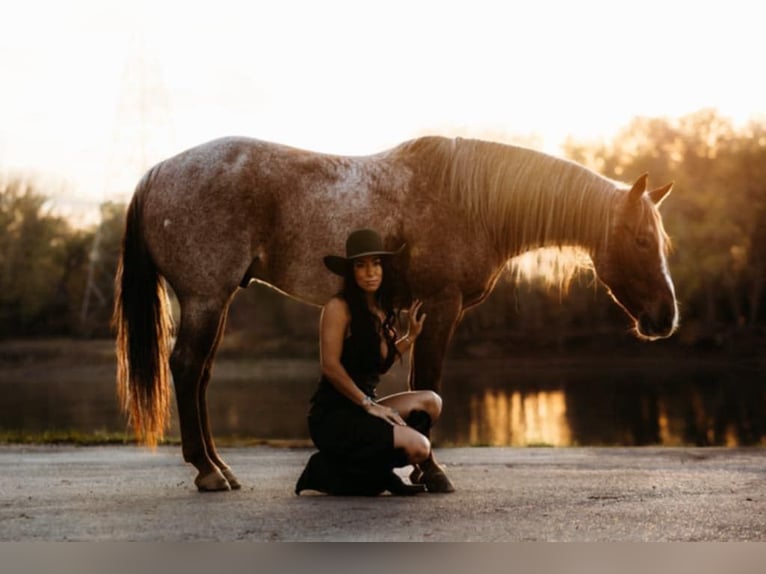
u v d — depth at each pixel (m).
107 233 69.06
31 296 67.44
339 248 5.64
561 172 5.84
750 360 45.84
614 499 5.20
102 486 6.02
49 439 10.77
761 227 53.25
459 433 17.97
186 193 5.62
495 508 4.86
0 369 51.78
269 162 5.71
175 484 6.12
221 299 5.61
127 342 5.81
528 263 6.25
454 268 5.72
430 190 5.76
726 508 4.90
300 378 43.03
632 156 60.78
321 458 5.35
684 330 50.62
